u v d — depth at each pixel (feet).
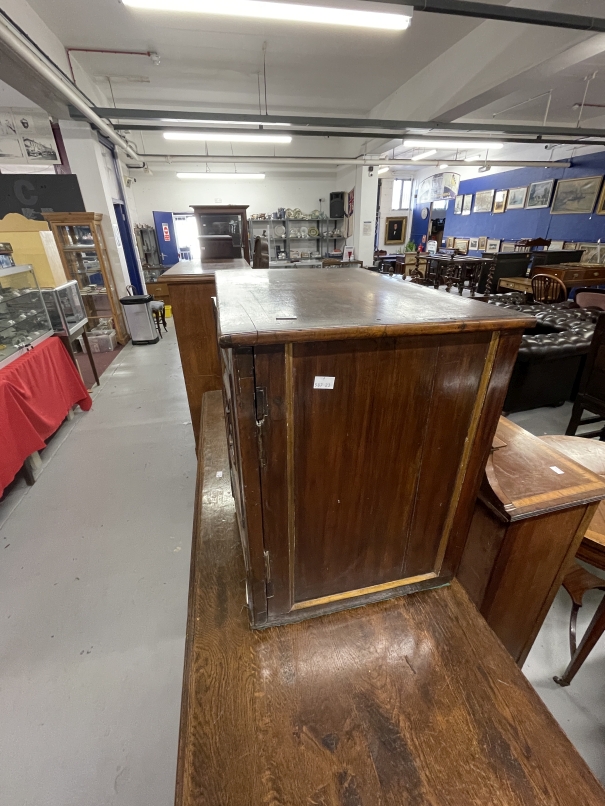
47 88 11.27
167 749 3.68
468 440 2.56
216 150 25.11
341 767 2.04
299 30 12.04
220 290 3.06
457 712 2.29
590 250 20.97
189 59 14.06
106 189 16.62
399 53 13.82
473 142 18.17
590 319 11.80
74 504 7.13
